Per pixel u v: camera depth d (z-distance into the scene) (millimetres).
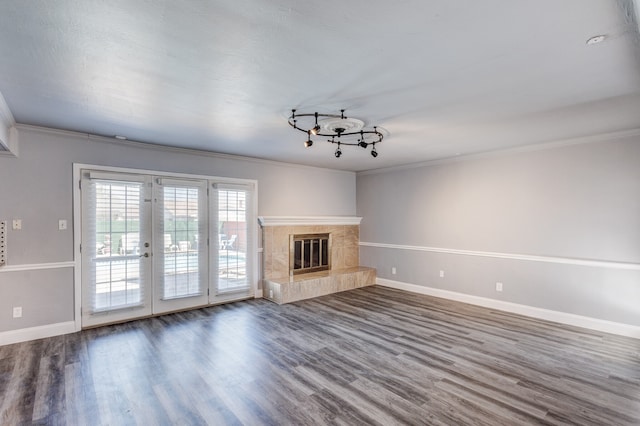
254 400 2533
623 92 2672
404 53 2043
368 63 2176
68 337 3789
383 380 2840
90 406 2447
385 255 6637
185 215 4832
